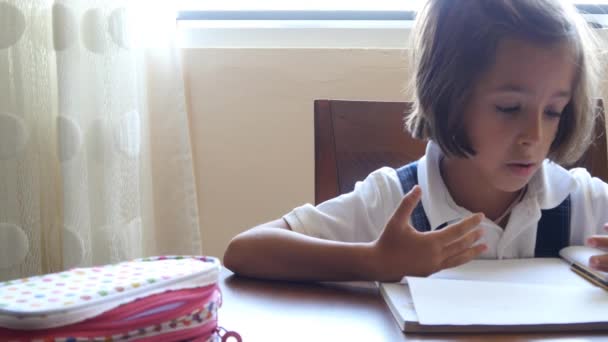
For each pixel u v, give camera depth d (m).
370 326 0.43
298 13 1.32
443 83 0.67
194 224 1.24
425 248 0.54
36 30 1.06
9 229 1.04
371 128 0.91
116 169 1.09
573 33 0.62
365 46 1.30
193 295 0.38
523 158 0.63
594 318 0.42
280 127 1.26
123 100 1.09
